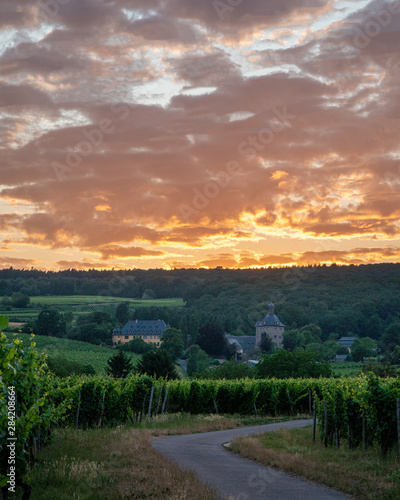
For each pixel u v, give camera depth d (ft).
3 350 31.68
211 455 57.77
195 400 133.28
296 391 137.80
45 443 57.31
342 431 66.03
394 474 43.88
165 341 447.83
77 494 35.70
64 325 448.24
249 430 92.63
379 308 550.36
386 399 57.00
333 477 43.60
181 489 37.22
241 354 530.68
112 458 49.37
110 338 481.46
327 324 547.08
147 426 94.63
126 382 101.96
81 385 86.48
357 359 432.25
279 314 573.33
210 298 640.17
